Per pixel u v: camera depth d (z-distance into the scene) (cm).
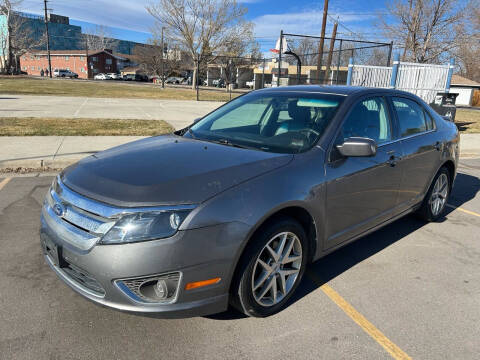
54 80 5194
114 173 254
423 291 319
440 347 250
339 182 298
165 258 216
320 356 237
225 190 236
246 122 361
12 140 844
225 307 242
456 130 502
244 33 4459
